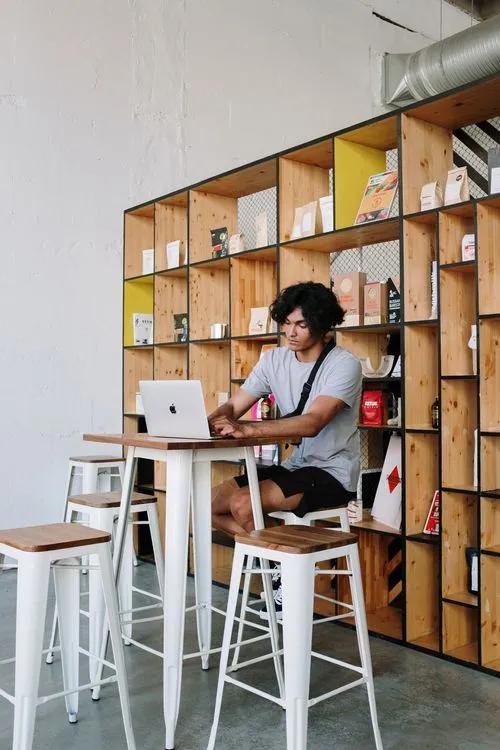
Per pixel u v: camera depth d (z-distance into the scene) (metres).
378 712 2.48
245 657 3.03
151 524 3.01
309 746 2.23
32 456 4.76
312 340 2.90
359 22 6.92
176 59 5.55
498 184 2.93
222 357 4.65
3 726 2.38
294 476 2.80
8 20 4.70
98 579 2.65
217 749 2.22
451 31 7.83
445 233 3.11
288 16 6.36
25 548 1.99
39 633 1.98
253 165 4.06
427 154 3.37
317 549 2.03
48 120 4.86
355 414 2.93
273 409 4.05
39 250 4.82
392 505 3.54
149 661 2.98
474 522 3.20
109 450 5.11
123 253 5.20
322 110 6.58
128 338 5.17
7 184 4.68
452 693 2.65
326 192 4.09
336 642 3.21
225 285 4.70
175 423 2.47
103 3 5.14
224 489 2.94
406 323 3.22
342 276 3.68
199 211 4.61
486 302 2.93
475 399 3.22
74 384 4.96
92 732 2.34
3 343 4.66
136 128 5.30
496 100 3.12
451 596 3.05
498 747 2.22
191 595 3.97
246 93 6.01
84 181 5.03
